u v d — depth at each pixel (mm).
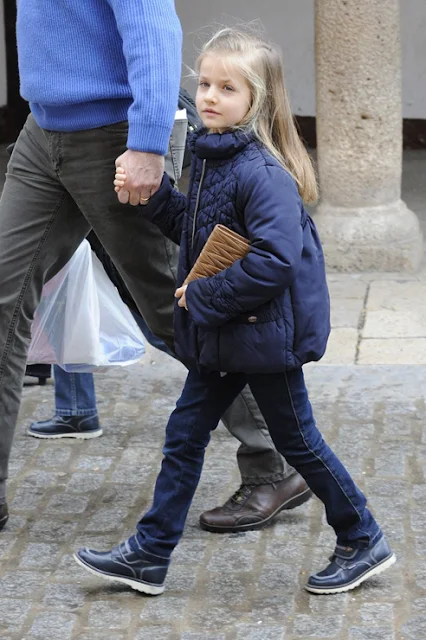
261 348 4062
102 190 4645
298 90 14961
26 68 4598
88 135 4570
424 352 7273
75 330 5629
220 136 4043
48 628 4199
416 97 14625
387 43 9016
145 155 4316
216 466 5617
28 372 6730
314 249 4145
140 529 4375
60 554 4785
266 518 4934
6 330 4812
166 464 4336
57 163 4648
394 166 9242
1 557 4758
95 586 4500
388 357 7199
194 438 4293
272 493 4965
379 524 4957
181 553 4746
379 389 6633
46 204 4797
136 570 4344
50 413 6410
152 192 4395
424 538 4832
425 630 4121
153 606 4336
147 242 4777
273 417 4254
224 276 3947
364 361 7141
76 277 5574
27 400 6621
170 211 4426
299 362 4109
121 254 4801
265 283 3889
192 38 14992
